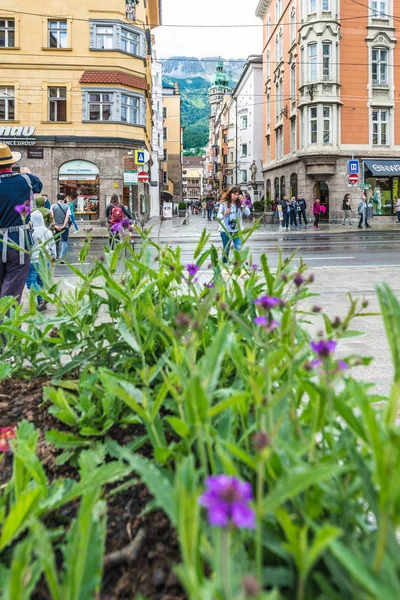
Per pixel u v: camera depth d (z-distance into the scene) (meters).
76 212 30.28
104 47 30.22
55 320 2.73
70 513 1.71
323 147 32.47
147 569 1.47
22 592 1.01
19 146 29.59
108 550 1.56
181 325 1.57
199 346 2.37
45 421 2.43
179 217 60.28
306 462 1.45
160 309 2.53
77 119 29.95
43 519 1.60
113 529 1.66
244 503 0.81
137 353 2.55
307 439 1.56
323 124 32.53
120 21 30.11
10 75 29.53
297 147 34.78
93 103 30.12
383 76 33.22
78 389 2.45
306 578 1.18
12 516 1.25
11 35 29.84
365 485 1.20
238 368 1.83
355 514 1.35
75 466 2.02
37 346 3.03
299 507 1.31
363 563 0.96
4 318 3.48
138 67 31.20
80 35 29.83
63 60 29.77
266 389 1.63
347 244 18.38
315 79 32.41
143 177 27.19
